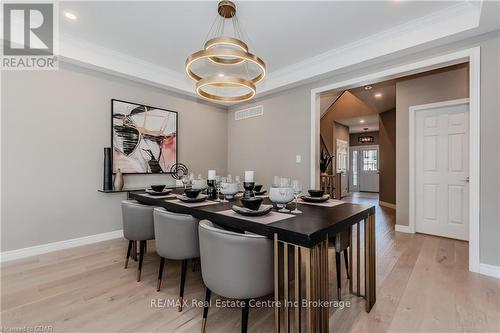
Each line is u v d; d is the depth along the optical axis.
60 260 2.67
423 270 2.42
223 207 1.92
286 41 2.94
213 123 4.84
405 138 3.92
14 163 2.71
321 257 1.36
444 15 2.34
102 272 2.39
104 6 2.31
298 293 1.35
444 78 3.54
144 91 3.81
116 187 3.34
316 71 3.40
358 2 2.23
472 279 2.21
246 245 1.35
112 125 3.43
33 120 2.83
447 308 1.78
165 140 4.05
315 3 2.24
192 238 1.85
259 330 1.59
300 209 1.84
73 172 3.12
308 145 3.72
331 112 7.42
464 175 3.39
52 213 2.96
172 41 2.97
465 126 3.38
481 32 2.27
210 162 4.78
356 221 1.68
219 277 1.42
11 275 2.31
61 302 1.87
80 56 3.00
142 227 2.24
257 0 2.19
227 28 2.67
